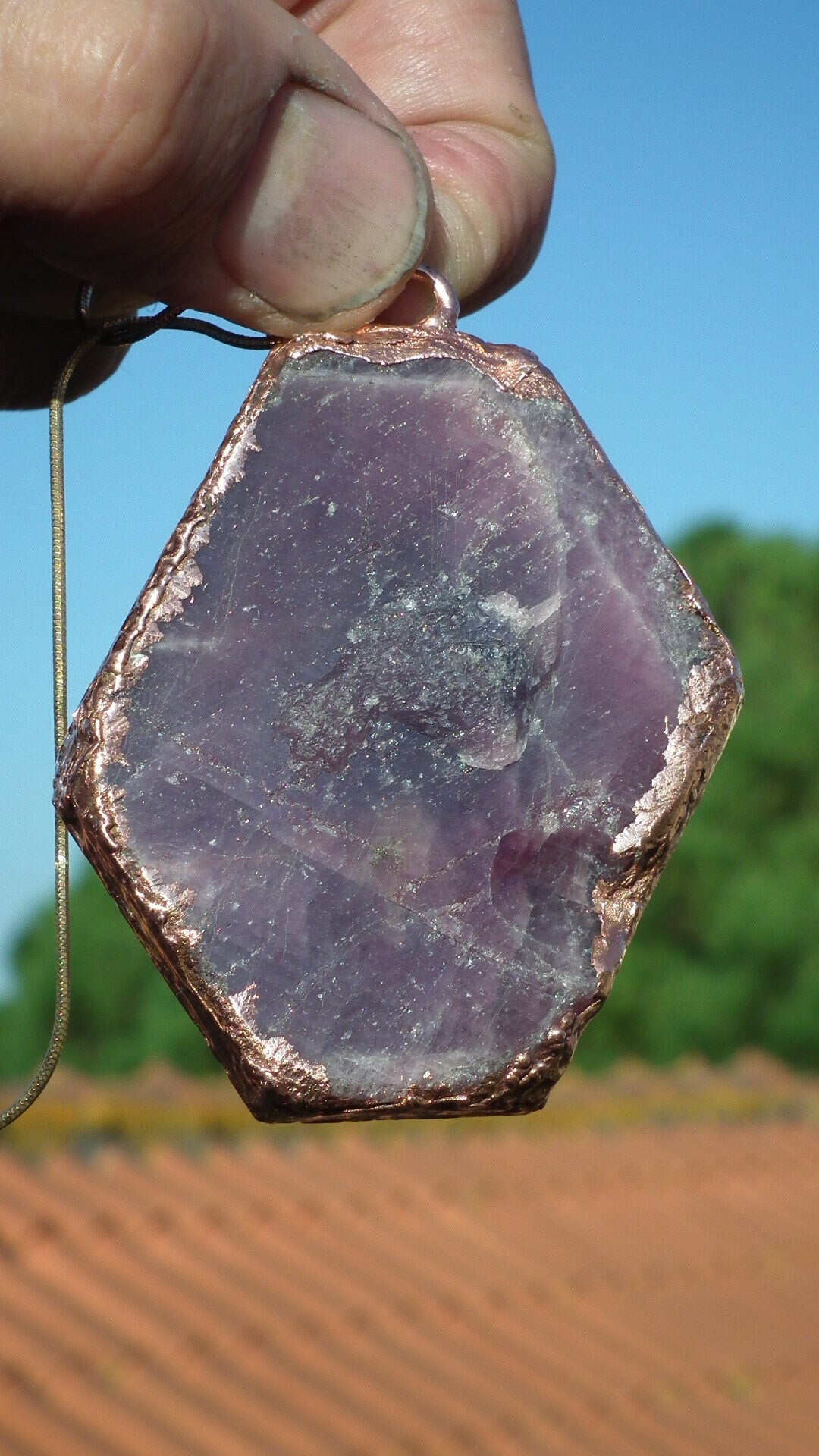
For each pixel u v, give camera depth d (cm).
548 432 25
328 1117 24
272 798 24
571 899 25
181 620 24
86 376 29
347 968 24
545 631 25
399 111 28
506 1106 24
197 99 24
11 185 25
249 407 25
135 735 24
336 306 26
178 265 25
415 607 25
